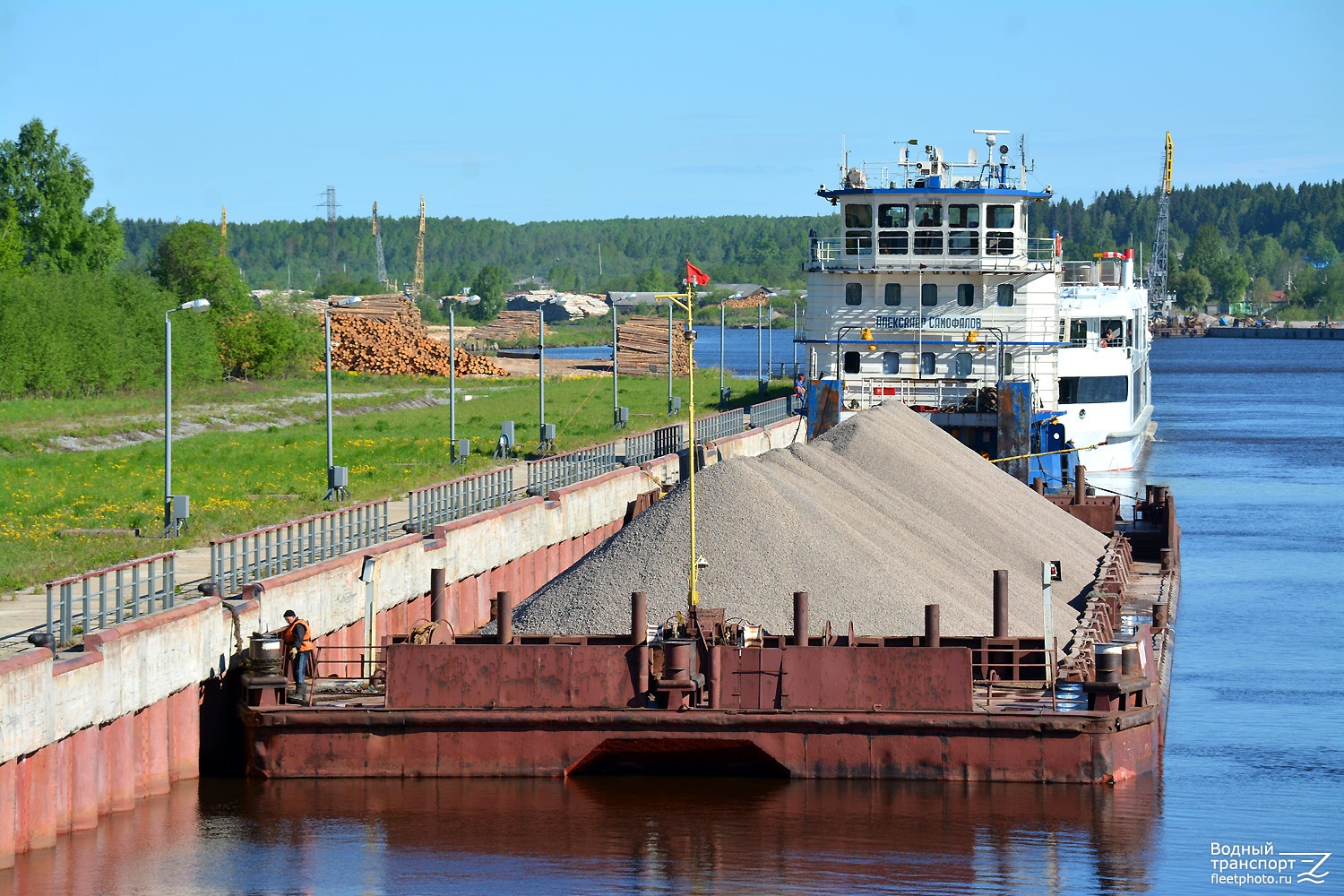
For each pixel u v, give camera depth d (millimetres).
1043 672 61438
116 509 94625
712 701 56031
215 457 130875
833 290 142625
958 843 50812
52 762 48250
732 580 65062
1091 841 51344
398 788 55656
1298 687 75188
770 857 49750
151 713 54375
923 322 140875
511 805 54188
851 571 66750
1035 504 102812
